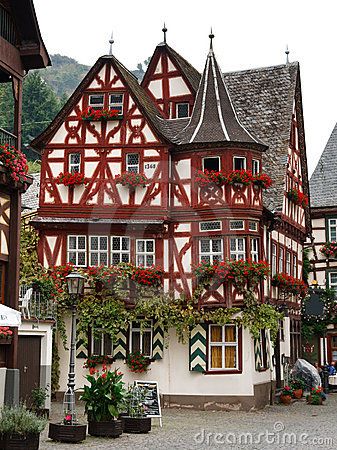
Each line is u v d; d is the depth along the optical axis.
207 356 23.77
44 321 19.52
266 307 23.97
